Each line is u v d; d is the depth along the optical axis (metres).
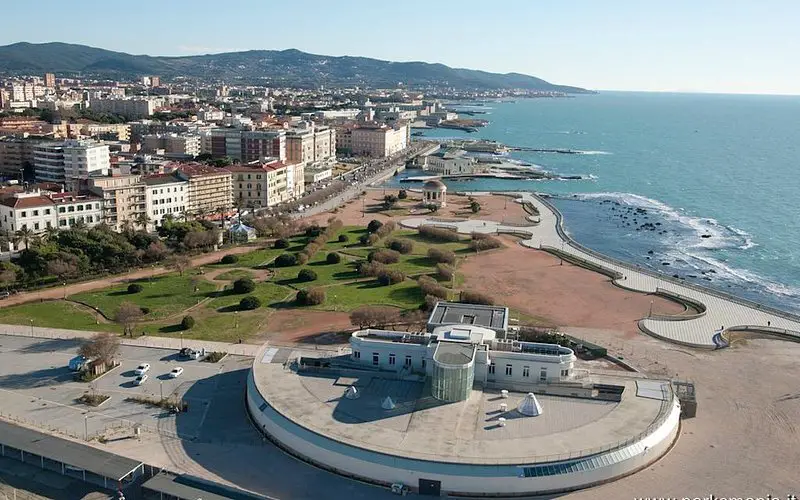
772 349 185.00
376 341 155.00
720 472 123.12
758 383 162.62
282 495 114.50
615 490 117.00
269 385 145.62
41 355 174.00
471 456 117.44
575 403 139.00
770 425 141.38
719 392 157.12
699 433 137.38
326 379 149.25
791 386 161.12
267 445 131.12
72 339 185.00
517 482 114.38
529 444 122.06
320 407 135.62
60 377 161.12
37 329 192.00
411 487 116.06
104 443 130.88
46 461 123.00
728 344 187.50
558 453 119.06
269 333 191.50
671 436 132.75
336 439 122.62
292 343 183.88
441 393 138.25
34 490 115.06
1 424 132.50
